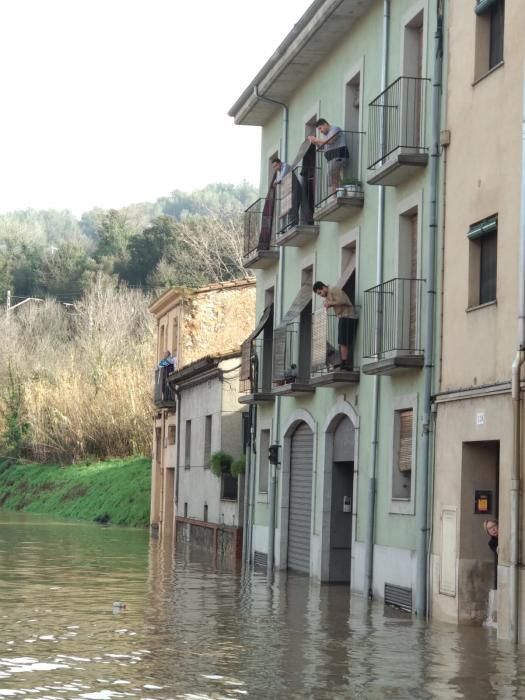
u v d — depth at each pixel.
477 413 19.25
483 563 19.66
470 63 20.31
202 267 100.38
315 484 28.39
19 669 13.68
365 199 25.38
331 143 26.64
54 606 20.92
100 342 83.12
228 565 32.94
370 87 25.48
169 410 50.28
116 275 112.00
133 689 12.42
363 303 24.97
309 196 29.28
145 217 152.00
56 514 64.62
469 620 19.53
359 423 25.19
